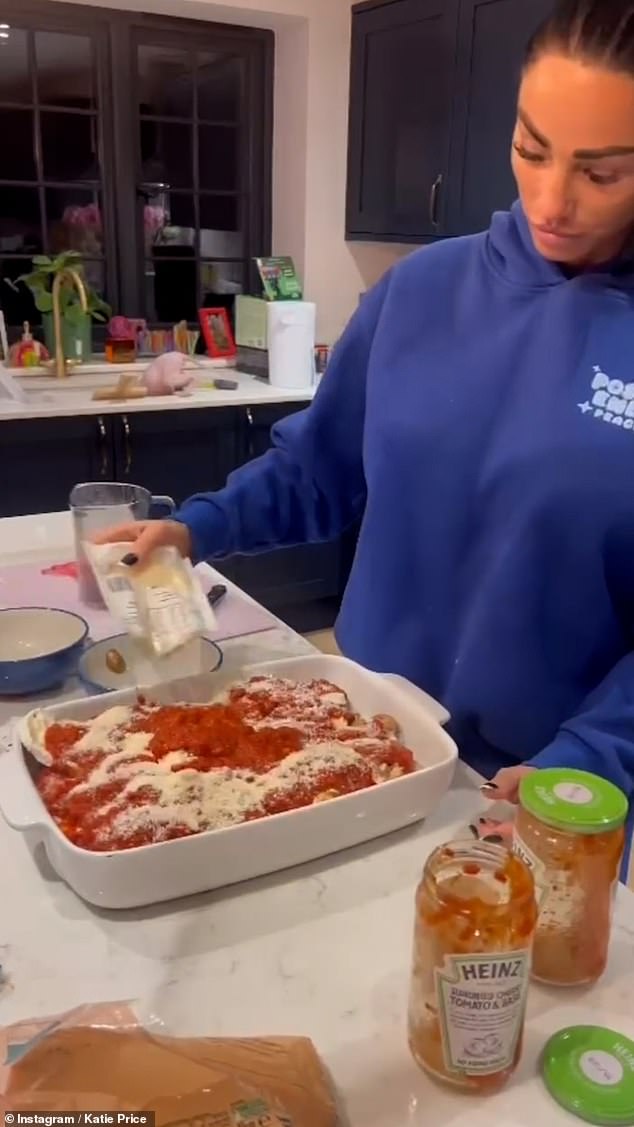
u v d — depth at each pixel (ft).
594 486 3.09
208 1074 1.90
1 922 2.57
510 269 3.44
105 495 4.76
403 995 2.35
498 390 3.37
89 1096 1.80
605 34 2.62
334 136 11.45
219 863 2.61
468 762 3.67
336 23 11.04
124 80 10.89
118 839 2.57
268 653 4.14
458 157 9.87
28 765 2.99
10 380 9.54
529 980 2.20
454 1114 2.03
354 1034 2.23
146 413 9.86
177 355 10.44
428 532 3.57
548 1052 2.16
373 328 3.96
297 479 4.28
